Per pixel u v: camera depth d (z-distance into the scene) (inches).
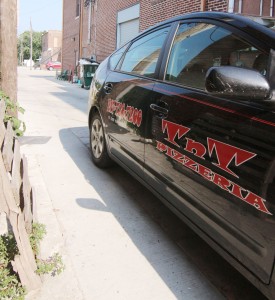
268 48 84.0
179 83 113.0
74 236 123.4
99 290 98.3
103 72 182.4
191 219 103.0
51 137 249.6
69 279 101.3
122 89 149.6
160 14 494.9
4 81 199.6
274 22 100.0
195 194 98.3
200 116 96.0
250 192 78.4
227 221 86.4
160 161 115.1
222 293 99.7
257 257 78.0
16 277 93.4
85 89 681.6
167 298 97.1
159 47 132.5
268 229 73.9
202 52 107.4
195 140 96.7
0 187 84.0
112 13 689.6
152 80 128.0
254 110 80.9
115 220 136.0
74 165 192.9
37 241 103.3
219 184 88.0
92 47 834.2
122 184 169.8
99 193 159.2
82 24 922.7
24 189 99.0
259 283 78.8
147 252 116.9
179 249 119.3
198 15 116.0
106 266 108.6
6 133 92.5
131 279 103.7
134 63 151.9
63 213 139.1
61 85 782.5
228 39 98.3
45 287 97.3
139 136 129.0
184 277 105.7
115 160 160.9
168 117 109.8
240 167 81.3
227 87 75.8
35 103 422.0
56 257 104.2
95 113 185.8
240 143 81.8
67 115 344.5
